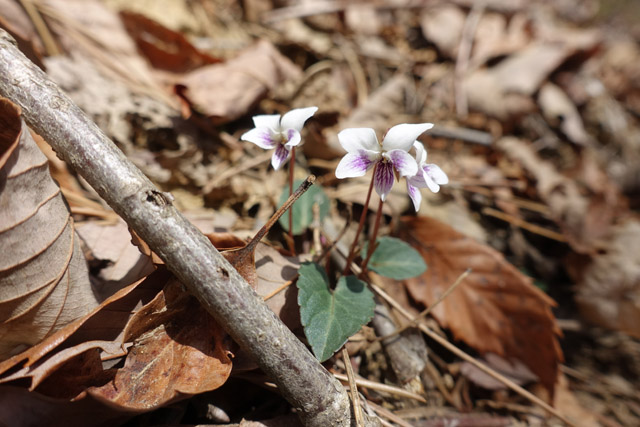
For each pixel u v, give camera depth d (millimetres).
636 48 255
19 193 57
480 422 92
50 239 61
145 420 67
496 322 103
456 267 108
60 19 122
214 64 137
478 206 144
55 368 55
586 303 130
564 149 179
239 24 169
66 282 64
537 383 102
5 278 57
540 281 133
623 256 134
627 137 194
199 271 59
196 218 93
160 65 135
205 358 64
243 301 59
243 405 75
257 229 105
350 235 110
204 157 119
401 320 97
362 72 170
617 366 118
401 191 128
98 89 115
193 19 153
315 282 75
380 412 80
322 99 147
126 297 67
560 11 283
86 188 100
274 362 60
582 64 217
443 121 167
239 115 127
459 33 198
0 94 64
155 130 115
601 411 105
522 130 181
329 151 128
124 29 133
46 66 109
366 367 89
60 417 58
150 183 62
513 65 191
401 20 203
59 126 62
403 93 167
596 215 147
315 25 182
